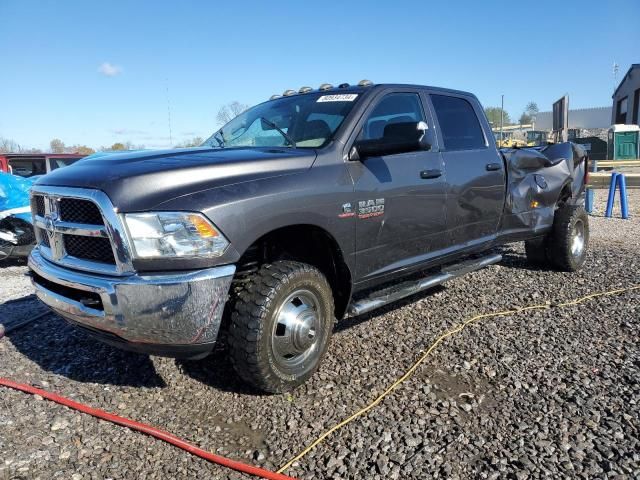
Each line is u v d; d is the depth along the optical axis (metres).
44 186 3.29
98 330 3.05
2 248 7.30
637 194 16.88
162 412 3.18
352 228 3.61
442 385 3.42
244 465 2.60
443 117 4.71
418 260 4.31
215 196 2.92
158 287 2.78
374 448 2.74
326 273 3.78
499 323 4.54
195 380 3.58
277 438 2.87
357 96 4.04
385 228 3.88
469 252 4.96
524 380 3.47
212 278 2.84
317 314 3.43
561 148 6.40
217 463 2.66
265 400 3.28
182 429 2.98
